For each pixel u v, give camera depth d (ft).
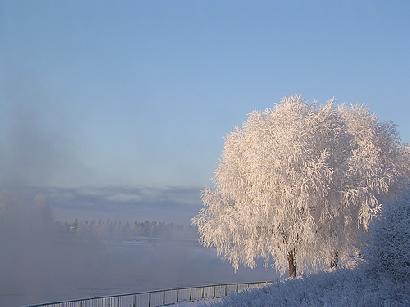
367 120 141.90
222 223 123.54
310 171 113.91
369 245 50.31
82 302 81.76
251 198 120.88
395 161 140.05
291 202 113.19
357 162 121.60
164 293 103.14
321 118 124.47
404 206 49.49
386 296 42.65
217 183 131.75
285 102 128.26
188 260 377.50
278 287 53.88
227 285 125.18
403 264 47.01
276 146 118.01
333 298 42.65
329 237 119.96
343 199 117.19
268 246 122.72
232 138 130.11
